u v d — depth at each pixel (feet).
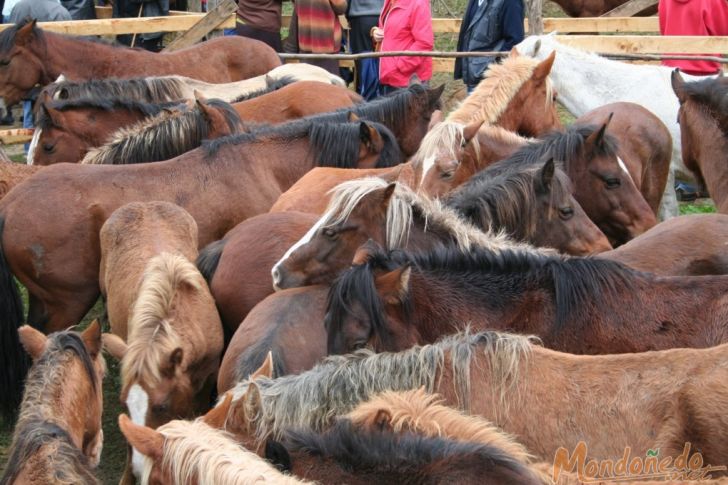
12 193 23.80
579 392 13.03
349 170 23.85
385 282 15.42
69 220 23.25
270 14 43.93
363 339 15.16
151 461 11.09
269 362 14.43
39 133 30.73
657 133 29.78
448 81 51.31
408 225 17.98
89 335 17.02
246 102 32.40
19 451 13.92
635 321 15.39
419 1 38.70
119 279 21.54
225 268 20.71
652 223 23.50
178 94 35.12
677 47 37.63
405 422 11.95
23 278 23.68
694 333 15.16
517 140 24.58
